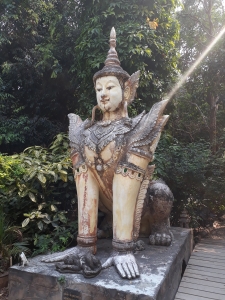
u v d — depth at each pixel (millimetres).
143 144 2414
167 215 3027
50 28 6562
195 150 5070
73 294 2096
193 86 7383
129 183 2377
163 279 2135
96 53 4824
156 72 5238
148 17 5184
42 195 3672
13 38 6910
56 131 6941
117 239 2363
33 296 2254
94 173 2510
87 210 2510
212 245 4426
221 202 5363
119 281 2086
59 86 7051
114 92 2557
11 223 3562
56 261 2451
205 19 7402
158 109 2488
